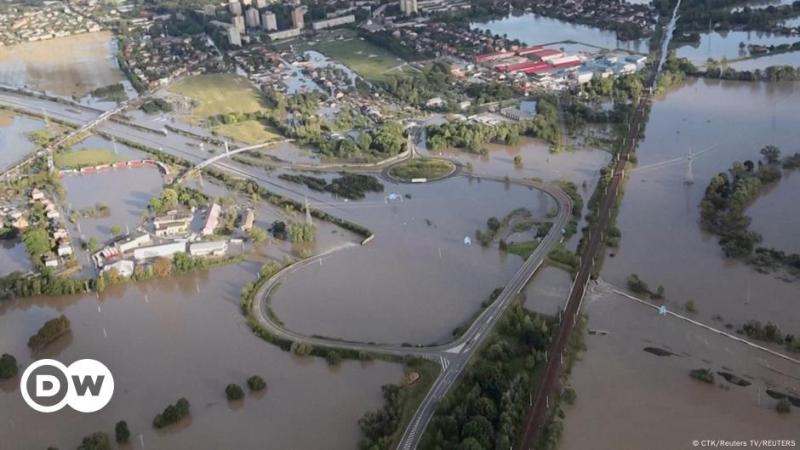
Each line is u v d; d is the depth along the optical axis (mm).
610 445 188125
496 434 190250
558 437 189125
